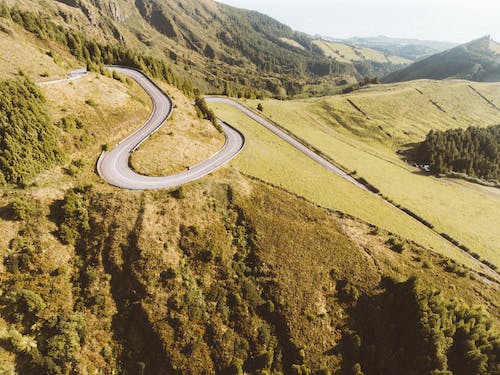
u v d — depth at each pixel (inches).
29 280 1887.3
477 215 3555.6
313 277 2319.1
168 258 2177.7
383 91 7869.1
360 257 2482.8
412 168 4753.9
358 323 2160.4
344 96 7263.8
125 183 2566.4
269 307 2151.8
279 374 1927.9
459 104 7470.5
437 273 2500.0
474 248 2920.8
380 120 6392.7
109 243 2159.2
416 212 3307.1
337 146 4722.0
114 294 2028.8
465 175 4618.6
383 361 1972.2
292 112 6112.2
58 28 5743.1
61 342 1734.7
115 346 1886.1
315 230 2637.8
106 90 3412.9
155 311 1980.8
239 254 2379.4
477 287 2453.2
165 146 3095.5
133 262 2112.5
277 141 4279.0
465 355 1910.7
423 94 7559.1
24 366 1659.7
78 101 3024.1
